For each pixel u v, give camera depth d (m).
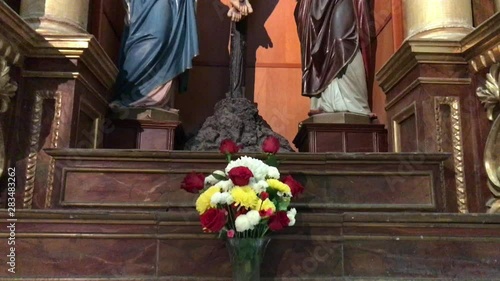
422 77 2.16
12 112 1.97
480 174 2.05
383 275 1.54
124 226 1.54
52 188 1.91
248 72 3.17
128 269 1.51
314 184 1.90
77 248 1.51
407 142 2.31
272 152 1.64
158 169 1.90
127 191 1.88
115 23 2.89
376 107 2.84
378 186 1.92
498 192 1.95
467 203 2.03
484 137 2.05
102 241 1.52
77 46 2.05
